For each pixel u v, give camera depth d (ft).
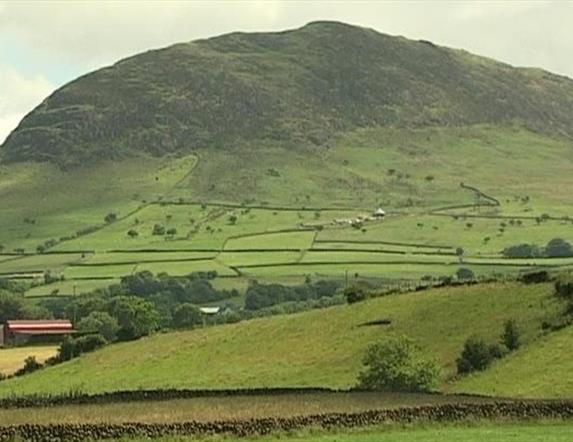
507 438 350.02
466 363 573.33
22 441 337.52
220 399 469.57
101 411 417.28
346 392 497.46
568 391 497.46
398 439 347.77
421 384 533.96
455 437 352.49
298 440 348.38
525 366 553.64
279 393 496.64
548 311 628.28
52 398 496.64
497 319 645.92
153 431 352.90
